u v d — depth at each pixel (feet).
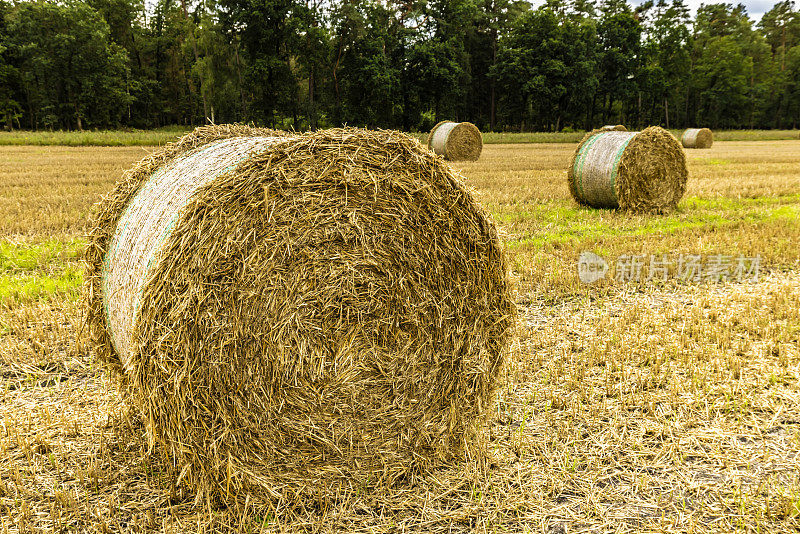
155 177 12.37
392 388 11.05
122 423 12.69
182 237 9.33
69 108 182.39
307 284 10.19
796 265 25.84
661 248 27.58
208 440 9.85
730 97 228.84
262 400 10.13
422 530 9.73
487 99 224.12
